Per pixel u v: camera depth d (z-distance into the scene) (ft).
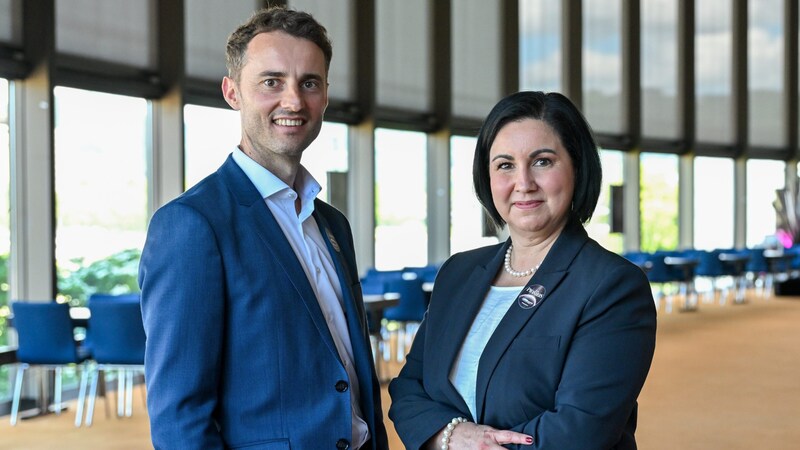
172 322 5.96
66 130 24.76
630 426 6.31
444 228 40.57
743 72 58.44
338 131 35.76
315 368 6.30
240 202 6.43
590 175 6.39
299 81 6.53
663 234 54.54
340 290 7.01
